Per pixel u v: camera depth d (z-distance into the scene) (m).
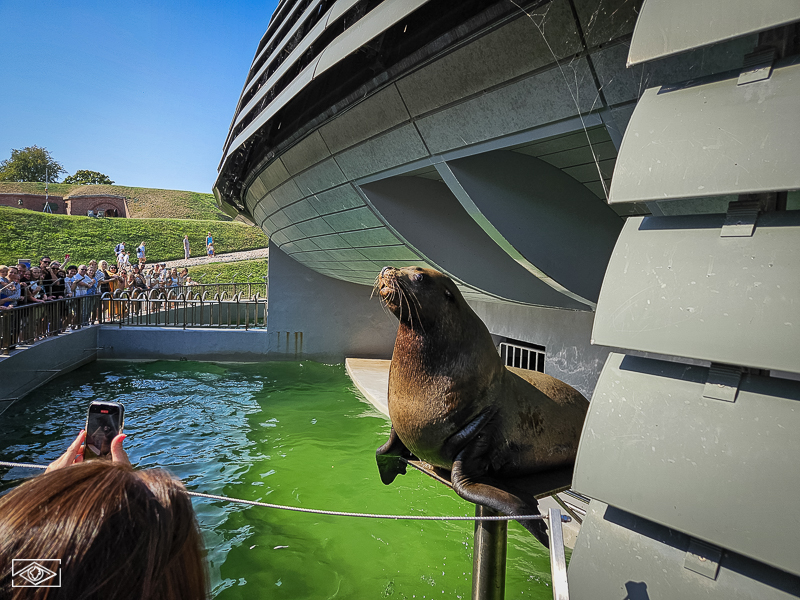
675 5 1.65
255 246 47.25
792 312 1.36
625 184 1.69
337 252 11.20
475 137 4.48
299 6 7.53
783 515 1.29
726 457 1.43
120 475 0.73
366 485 7.51
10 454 8.25
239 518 6.49
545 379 3.45
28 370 11.50
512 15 3.44
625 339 1.65
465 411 2.76
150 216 62.19
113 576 0.62
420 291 2.72
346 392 13.06
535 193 5.06
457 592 4.98
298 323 16.91
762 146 1.43
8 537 0.62
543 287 7.10
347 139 6.30
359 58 4.98
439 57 4.23
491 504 2.31
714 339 1.47
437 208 6.96
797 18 1.35
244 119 9.05
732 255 1.54
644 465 1.57
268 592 5.00
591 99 3.38
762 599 1.30
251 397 12.41
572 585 1.65
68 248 39.09
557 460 3.12
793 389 1.43
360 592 4.99
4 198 53.53
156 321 17.59
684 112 1.67
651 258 1.71
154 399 11.95
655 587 1.48
